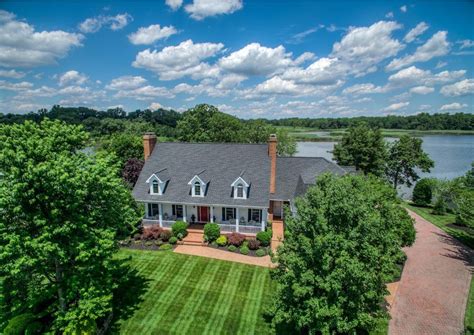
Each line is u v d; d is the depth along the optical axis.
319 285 12.70
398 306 19.45
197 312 18.89
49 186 13.77
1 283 14.62
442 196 40.34
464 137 153.00
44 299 16.25
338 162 56.62
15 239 12.71
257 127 73.81
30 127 15.88
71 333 15.10
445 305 19.56
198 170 34.38
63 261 15.27
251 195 31.22
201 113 71.88
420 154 51.69
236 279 22.64
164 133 120.75
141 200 32.22
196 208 33.53
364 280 12.29
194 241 29.31
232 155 35.41
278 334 16.84
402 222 23.47
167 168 35.12
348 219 13.21
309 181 32.44
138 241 29.03
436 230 33.81
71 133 17.20
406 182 54.66
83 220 15.19
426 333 17.05
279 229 32.56
